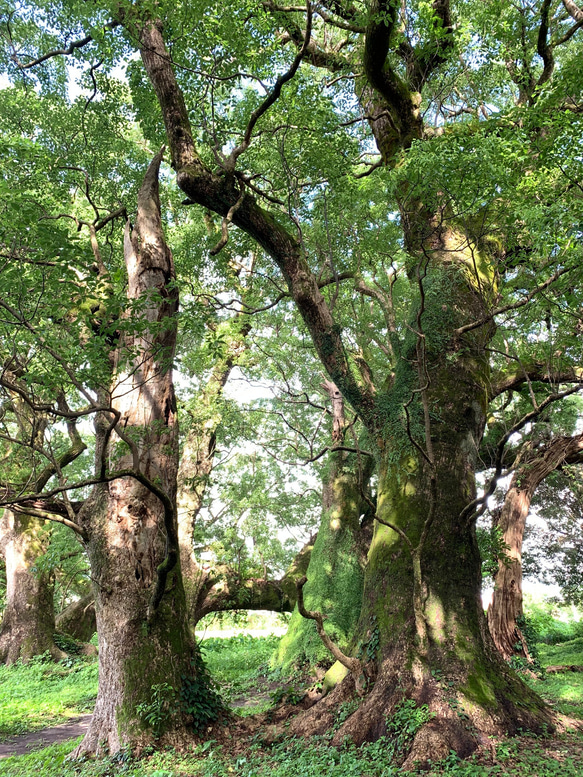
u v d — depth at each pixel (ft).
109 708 30.68
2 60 45.32
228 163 33.91
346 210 38.47
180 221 64.95
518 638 50.88
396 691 27.89
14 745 36.29
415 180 28.96
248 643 81.41
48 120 47.52
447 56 37.11
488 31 36.94
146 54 35.86
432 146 27.55
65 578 79.20
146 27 35.45
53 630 68.90
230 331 53.62
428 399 34.22
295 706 35.91
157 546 33.60
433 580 30.40
